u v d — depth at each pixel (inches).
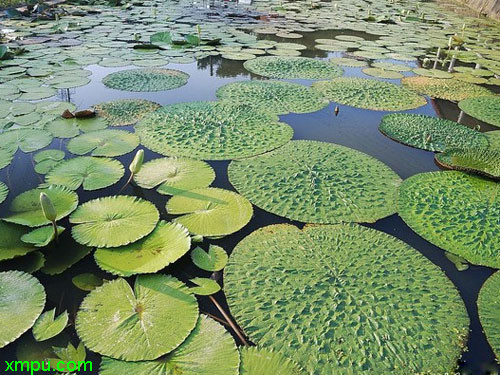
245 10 367.6
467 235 85.8
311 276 72.3
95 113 133.3
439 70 211.8
